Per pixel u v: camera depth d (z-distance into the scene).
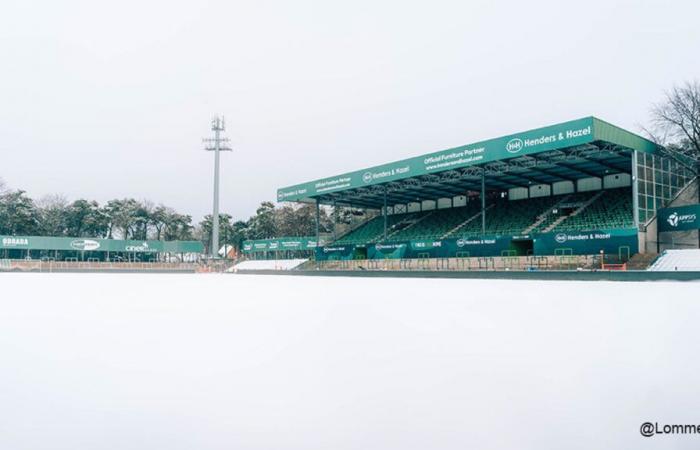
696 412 3.95
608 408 4.02
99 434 3.55
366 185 45.44
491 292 16.81
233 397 4.39
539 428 3.64
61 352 6.32
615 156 35.38
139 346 6.77
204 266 71.81
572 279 27.17
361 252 52.00
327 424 3.73
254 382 4.87
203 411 4.04
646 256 28.91
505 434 3.52
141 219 93.88
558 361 5.62
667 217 31.69
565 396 4.38
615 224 33.56
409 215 58.28
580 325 8.34
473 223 48.00
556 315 9.73
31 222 85.75
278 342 6.98
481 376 5.01
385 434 3.54
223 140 79.38
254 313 10.81
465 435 3.51
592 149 34.06
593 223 36.31
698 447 3.30
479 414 3.91
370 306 12.01
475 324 8.52
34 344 6.95
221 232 99.88
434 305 12.07
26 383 4.88
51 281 32.91
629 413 3.88
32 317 10.46
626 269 28.81
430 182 46.81
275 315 10.36
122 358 6.00
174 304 13.51
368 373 5.16
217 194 78.44
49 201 95.56
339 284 25.94
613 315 9.58
